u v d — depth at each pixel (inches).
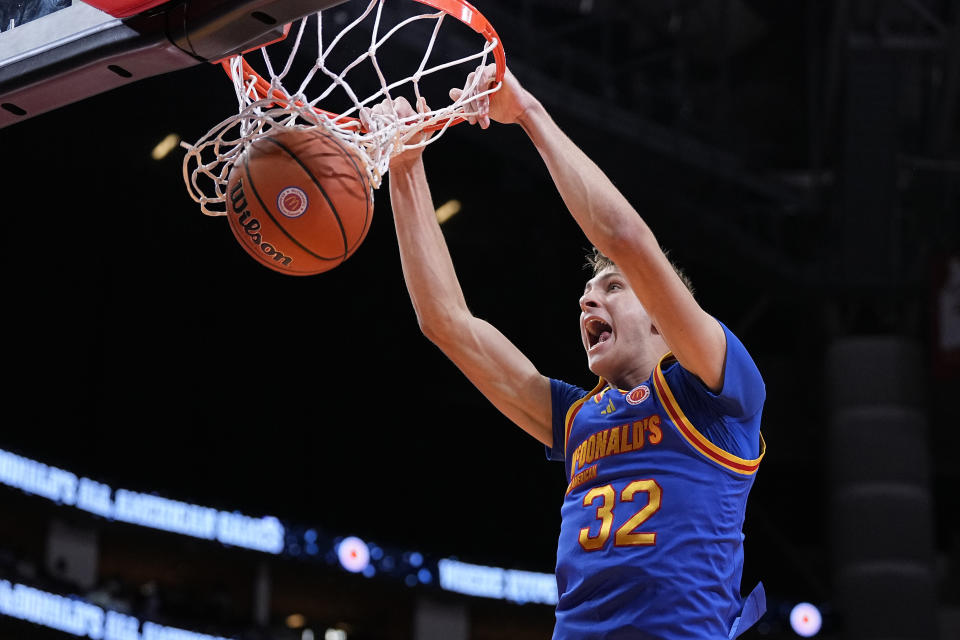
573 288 631.8
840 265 585.3
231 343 619.2
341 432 634.2
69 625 465.1
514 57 553.6
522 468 655.8
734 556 97.1
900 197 599.8
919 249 591.5
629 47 602.2
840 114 572.7
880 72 558.3
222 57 104.0
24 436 549.6
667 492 95.1
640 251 92.2
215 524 555.8
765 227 623.2
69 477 516.4
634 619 91.9
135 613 492.4
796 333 668.7
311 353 636.7
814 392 651.5
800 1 564.4
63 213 561.9
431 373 649.0
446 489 642.8
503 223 621.9
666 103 608.1
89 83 108.7
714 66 604.1
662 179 567.8
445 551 625.3
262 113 107.0
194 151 106.7
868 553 560.7
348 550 584.7
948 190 595.5
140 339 595.8
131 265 585.6
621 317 106.7
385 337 640.4
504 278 628.7
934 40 551.2
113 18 103.3
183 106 490.9
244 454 607.2
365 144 108.4
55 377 568.7
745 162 595.2
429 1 107.1
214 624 541.0
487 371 114.3
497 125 515.2
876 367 583.5
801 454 650.2
